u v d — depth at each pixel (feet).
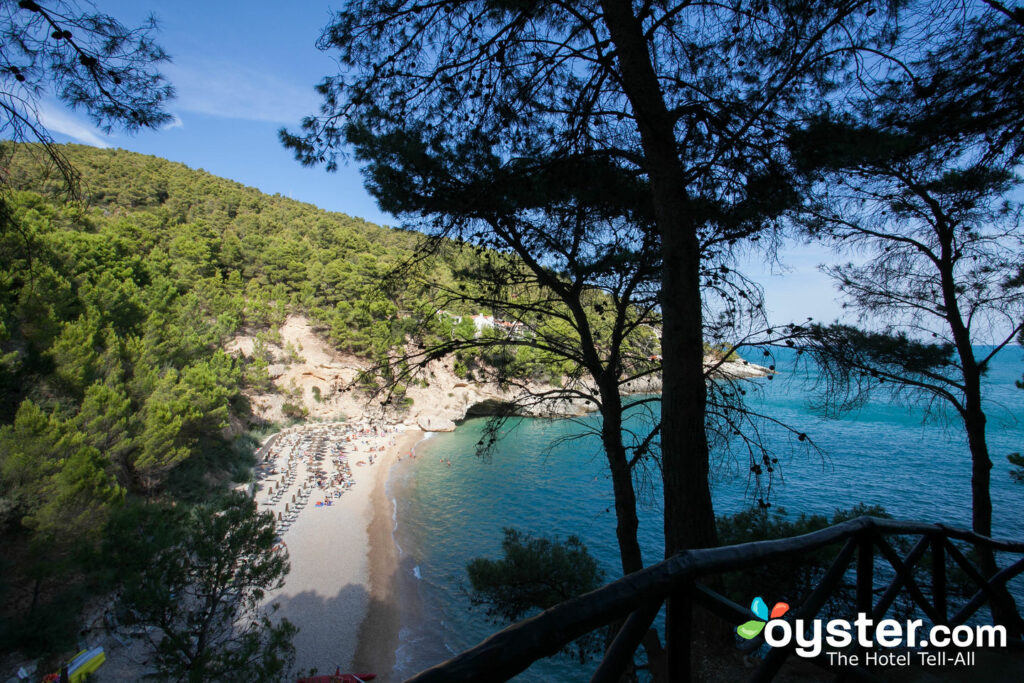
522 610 29.58
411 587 77.46
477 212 19.24
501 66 14.97
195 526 47.50
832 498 88.84
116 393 73.72
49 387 67.72
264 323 197.36
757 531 26.20
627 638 4.35
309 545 90.99
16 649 46.98
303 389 194.18
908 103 14.28
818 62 14.79
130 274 123.65
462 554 88.63
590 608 4.06
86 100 11.87
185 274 173.99
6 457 54.08
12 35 10.66
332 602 72.69
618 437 23.41
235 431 145.48
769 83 15.37
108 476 74.33
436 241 20.04
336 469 140.87
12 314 64.13
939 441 138.62
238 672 44.86
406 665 60.44
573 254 23.16
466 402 207.00
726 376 18.31
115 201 236.43
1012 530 78.89
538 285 24.97
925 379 25.76
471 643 64.75
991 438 138.92
